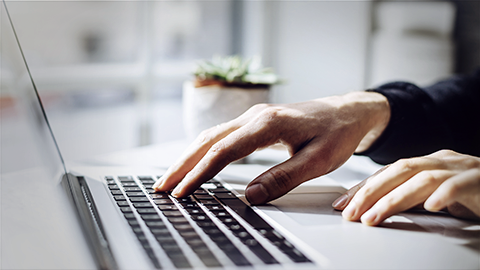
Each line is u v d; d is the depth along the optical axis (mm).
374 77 1802
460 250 296
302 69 1752
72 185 415
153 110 1653
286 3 1725
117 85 1509
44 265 245
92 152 1625
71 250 267
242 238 288
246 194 388
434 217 374
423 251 291
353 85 1785
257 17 1718
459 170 375
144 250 258
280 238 294
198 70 659
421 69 1746
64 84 1393
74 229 299
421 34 1755
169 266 237
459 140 631
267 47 1746
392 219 363
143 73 1591
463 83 697
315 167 409
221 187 452
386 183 363
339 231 323
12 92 483
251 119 456
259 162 668
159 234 287
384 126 551
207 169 399
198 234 290
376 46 1778
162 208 353
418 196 352
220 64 667
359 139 470
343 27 1734
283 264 249
